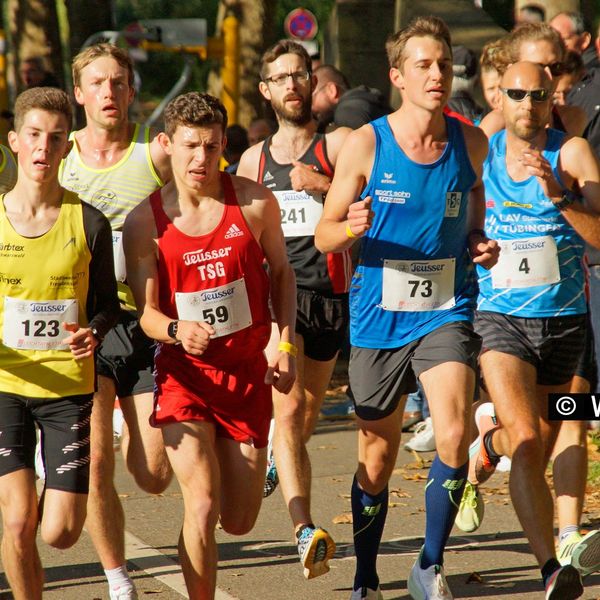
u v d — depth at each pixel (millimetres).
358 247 17438
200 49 55469
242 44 61250
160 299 15859
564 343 18016
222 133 15367
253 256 15797
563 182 17641
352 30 57719
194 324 15016
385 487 17547
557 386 18469
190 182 15227
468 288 17172
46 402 15328
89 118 17734
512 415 17266
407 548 20469
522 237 17812
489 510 22797
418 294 16875
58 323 15328
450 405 16062
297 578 18828
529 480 16812
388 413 17250
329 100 31312
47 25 61938
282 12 129250
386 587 18375
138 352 17609
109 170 17688
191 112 15117
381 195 16750
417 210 16719
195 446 15297
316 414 21500
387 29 57688
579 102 25578
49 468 15266
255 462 15852
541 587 17984
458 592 17859
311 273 20828
